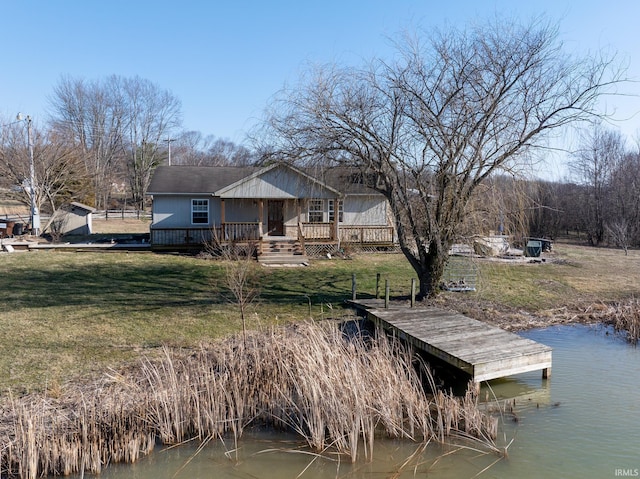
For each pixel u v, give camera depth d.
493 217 10.08
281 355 6.48
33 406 5.44
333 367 5.97
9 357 7.05
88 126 46.84
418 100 9.72
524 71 9.34
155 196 19.62
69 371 6.67
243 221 20.39
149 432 5.44
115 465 4.99
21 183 23.84
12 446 4.81
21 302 10.19
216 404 5.65
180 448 5.34
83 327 8.62
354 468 4.94
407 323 8.58
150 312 9.77
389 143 10.03
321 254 18.89
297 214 20.80
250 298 11.17
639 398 6.66
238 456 5.18
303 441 5.53
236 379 6.16
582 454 5.16
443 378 7.44
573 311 11.39
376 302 10.62
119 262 15.94
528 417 6.06
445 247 10.64
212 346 7.73
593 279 15.18
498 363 6.72
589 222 29.08
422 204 10.52
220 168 22.78
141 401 5.61
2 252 17.50
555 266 17.58
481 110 9.45
